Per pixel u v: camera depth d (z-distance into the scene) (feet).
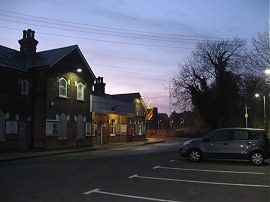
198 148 56.24
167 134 232.94
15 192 31.50
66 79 97.19
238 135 54.80
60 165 52.65
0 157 67.67
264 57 81.76
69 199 28.76
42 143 87.61
